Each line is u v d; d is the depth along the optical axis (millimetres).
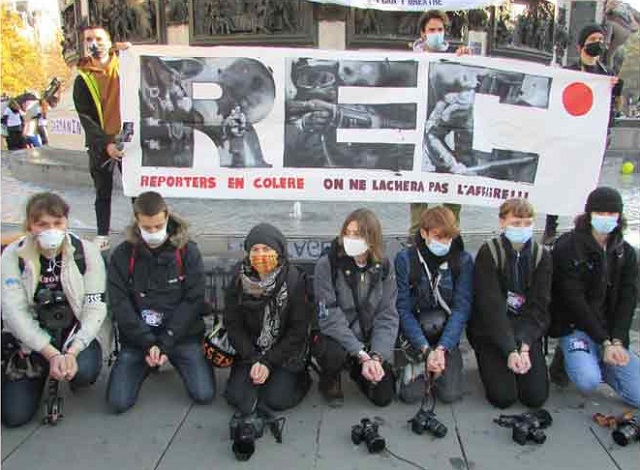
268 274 3225
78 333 3254
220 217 5398
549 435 3115
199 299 3492
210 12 7773
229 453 2930
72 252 3291
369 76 4340
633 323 4512
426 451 2957
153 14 8188
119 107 4492
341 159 4418
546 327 3527
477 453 2939
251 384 3312
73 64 9555
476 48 8250
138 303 3436
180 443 3021
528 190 4492
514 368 3326
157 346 3344
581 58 4980
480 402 3500
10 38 35812
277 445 3008
